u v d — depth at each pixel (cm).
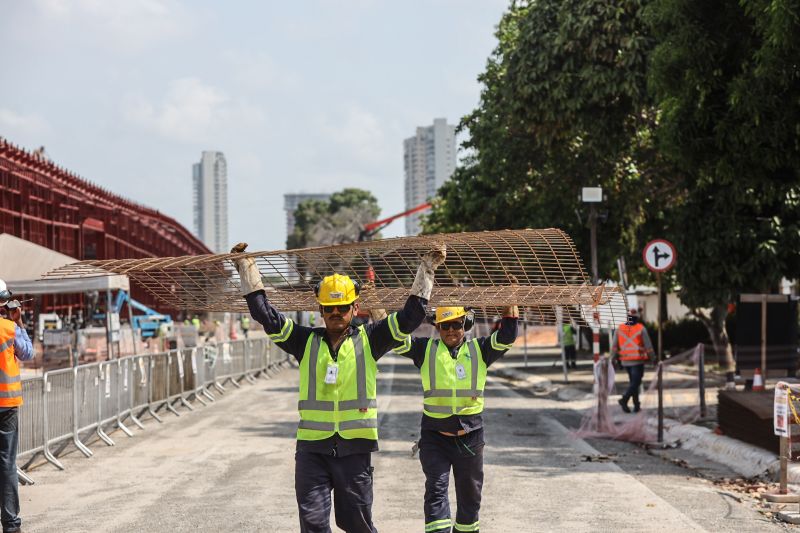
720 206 1848
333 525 788
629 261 2900
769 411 1116
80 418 1242
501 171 2831
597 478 1018
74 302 4347
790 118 1362
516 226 3253
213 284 622
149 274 616
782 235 1808
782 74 1290
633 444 1326
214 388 2211
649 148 2430
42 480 1033
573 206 2609
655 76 1534
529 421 1591
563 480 1005
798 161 1419
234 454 1197
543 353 4094
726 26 1458
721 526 791
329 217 12462
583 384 2308
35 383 1087
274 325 544
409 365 3422
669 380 1878
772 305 1515
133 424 1559
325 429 530
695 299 1927
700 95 1466
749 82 1355
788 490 933
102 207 4512
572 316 691
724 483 1006
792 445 1028
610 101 2155
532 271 671
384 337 539
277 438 1352
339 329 533
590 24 1989
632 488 958
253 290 553
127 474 1061
